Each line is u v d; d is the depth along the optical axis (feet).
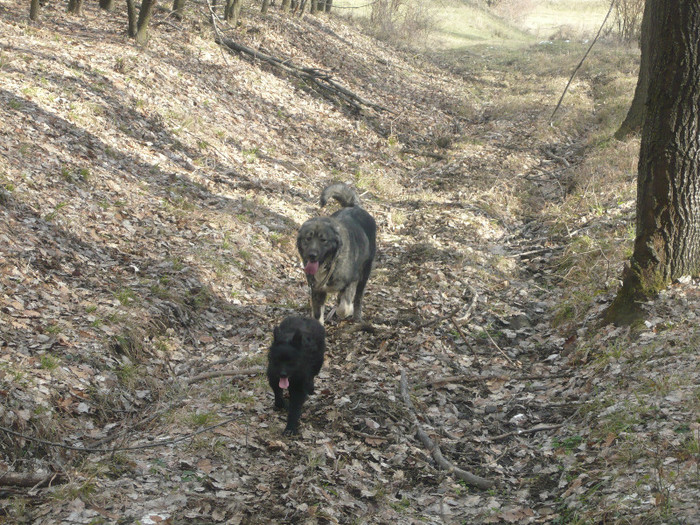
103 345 23.38
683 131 23.93
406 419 22.90
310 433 22.29
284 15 64.75
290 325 22.70
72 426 21.70
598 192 32.76
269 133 38.50
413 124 49.70
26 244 25.18
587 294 26.45
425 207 33.63
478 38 98.32
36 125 29.37
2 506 20.02
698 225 24.40
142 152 31.37
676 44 23.71
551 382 23.95
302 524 20.16
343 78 54.75
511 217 33.27
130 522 19.93
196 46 43.93
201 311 25.80
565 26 104.47
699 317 23.68
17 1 42.80
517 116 53.21
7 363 22.04
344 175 36.19
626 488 20.18
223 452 21.49
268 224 30.27
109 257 26.35
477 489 21.33
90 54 35.40
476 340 25.84
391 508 20.76
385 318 26.58
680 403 21.61
